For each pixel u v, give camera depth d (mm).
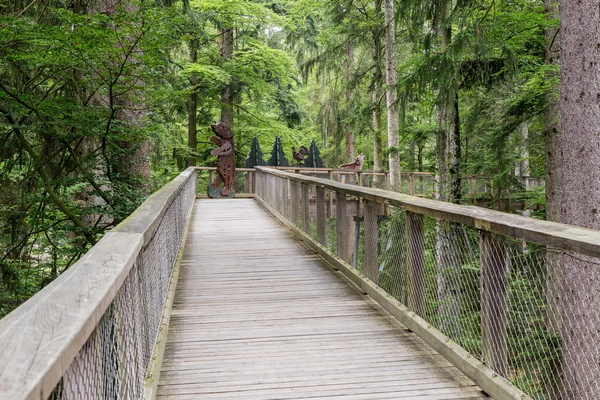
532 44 11133
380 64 19141
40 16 8883
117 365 2086
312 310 5145
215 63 22391
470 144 14812
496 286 3248
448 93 10094
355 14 19203
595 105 5738
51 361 1080
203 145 25766
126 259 2102
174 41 8039
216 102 23141
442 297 4008
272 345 4176
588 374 2939
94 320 1482
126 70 7836
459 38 9578
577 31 5812
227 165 16797
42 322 1306
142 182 9227
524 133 15414
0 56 7961
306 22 23375
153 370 3334
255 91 23297
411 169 24047
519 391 3014
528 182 17953
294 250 8258
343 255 6848
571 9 5863
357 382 3463
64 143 8344
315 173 17750
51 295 1549
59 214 9109
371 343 4207
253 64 22281
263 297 5629
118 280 1874
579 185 5867
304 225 9062
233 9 20578
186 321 4809
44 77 8789
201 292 5844
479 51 9570
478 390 3332
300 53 25609
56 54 7242
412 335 4391
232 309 5191
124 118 9430
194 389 3357
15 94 7676
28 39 7027
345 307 5246
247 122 25266
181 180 7555
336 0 18281
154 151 16672
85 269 1902
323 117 25312
